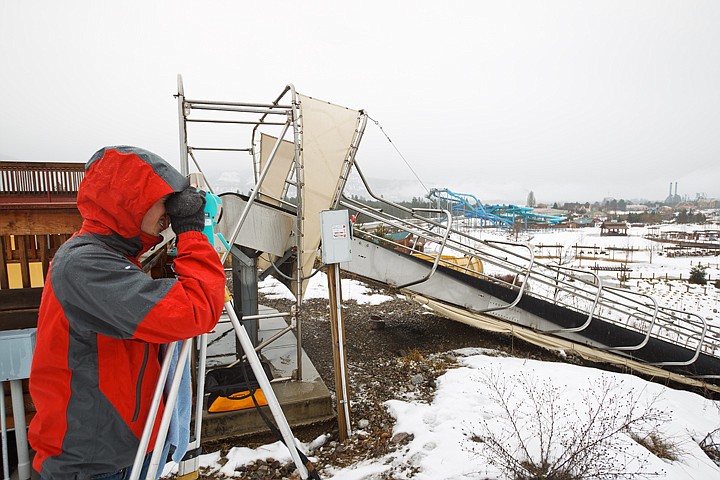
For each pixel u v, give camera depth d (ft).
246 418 12.21
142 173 4.25
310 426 12.79
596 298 19.33
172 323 4.08
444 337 22.89
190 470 6.79
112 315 3.98
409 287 19.08
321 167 13.87
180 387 5.71
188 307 4.17
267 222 14.29
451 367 17.83
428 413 12.98
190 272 4.44
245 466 10.86
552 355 21.47
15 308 9.76
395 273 18.70
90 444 4.27
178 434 5.51
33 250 10.07
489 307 20.71
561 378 15.83
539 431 10.73
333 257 11.85
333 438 12.41
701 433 12.59
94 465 4.36
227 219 13.64
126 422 4.48
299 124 13.30
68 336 4.09
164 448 5.34
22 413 9.35
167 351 4.91
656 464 9.83
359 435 12.30
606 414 12.48
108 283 3.98
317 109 13.89
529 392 13.44
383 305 29.73
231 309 5.97
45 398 4.14
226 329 18.92
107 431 4.35
